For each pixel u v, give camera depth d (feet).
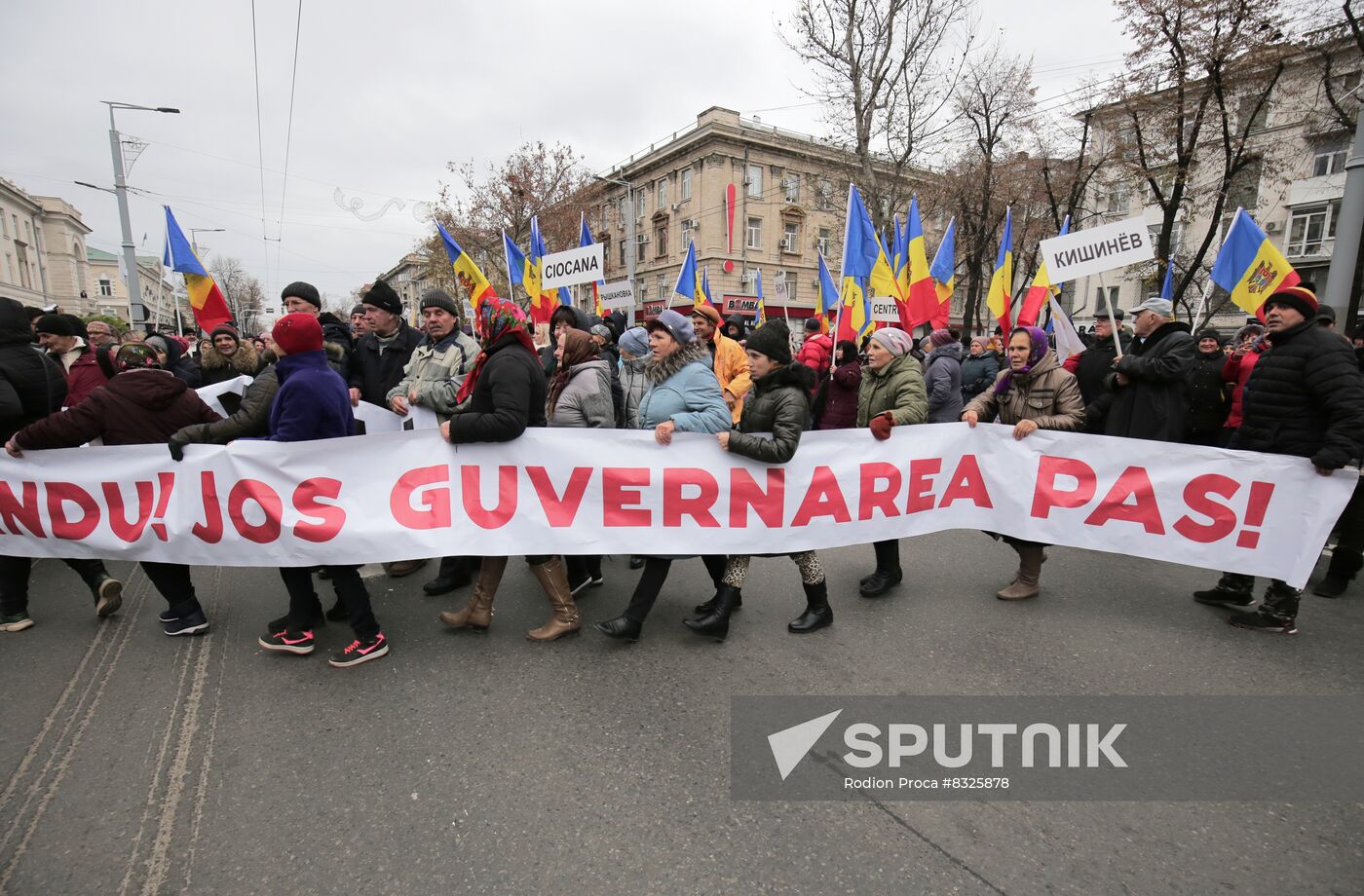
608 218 136.26
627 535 11.41
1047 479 13.05
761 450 10.79
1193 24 39.55
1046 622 12.51
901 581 14.66
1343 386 11.17
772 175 116.06
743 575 11.66
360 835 7.00
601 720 9.16
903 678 10.39
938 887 6.39
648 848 6.84
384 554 10.75
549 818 7.27
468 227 82.89
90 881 6.38
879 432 12.42
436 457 11.05
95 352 16.89
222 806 7.41
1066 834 7.12
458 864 6.61
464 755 8.37
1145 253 15.07
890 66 48.52
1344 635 12.07
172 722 9.06
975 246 68.64
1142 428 14.67
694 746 8.60
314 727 8.95
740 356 17.61
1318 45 39.78
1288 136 62.13
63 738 8.67
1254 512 12.07
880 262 19.99
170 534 11.02
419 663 10.72
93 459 11.12
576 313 16.85
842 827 7.19
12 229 166.20
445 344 14.37
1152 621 12.57
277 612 12.78
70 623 12.19
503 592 13.79
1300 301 11.94
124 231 56.29
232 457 10.74
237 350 18.17
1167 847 6.94
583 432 11.23
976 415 13.43
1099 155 62.08
